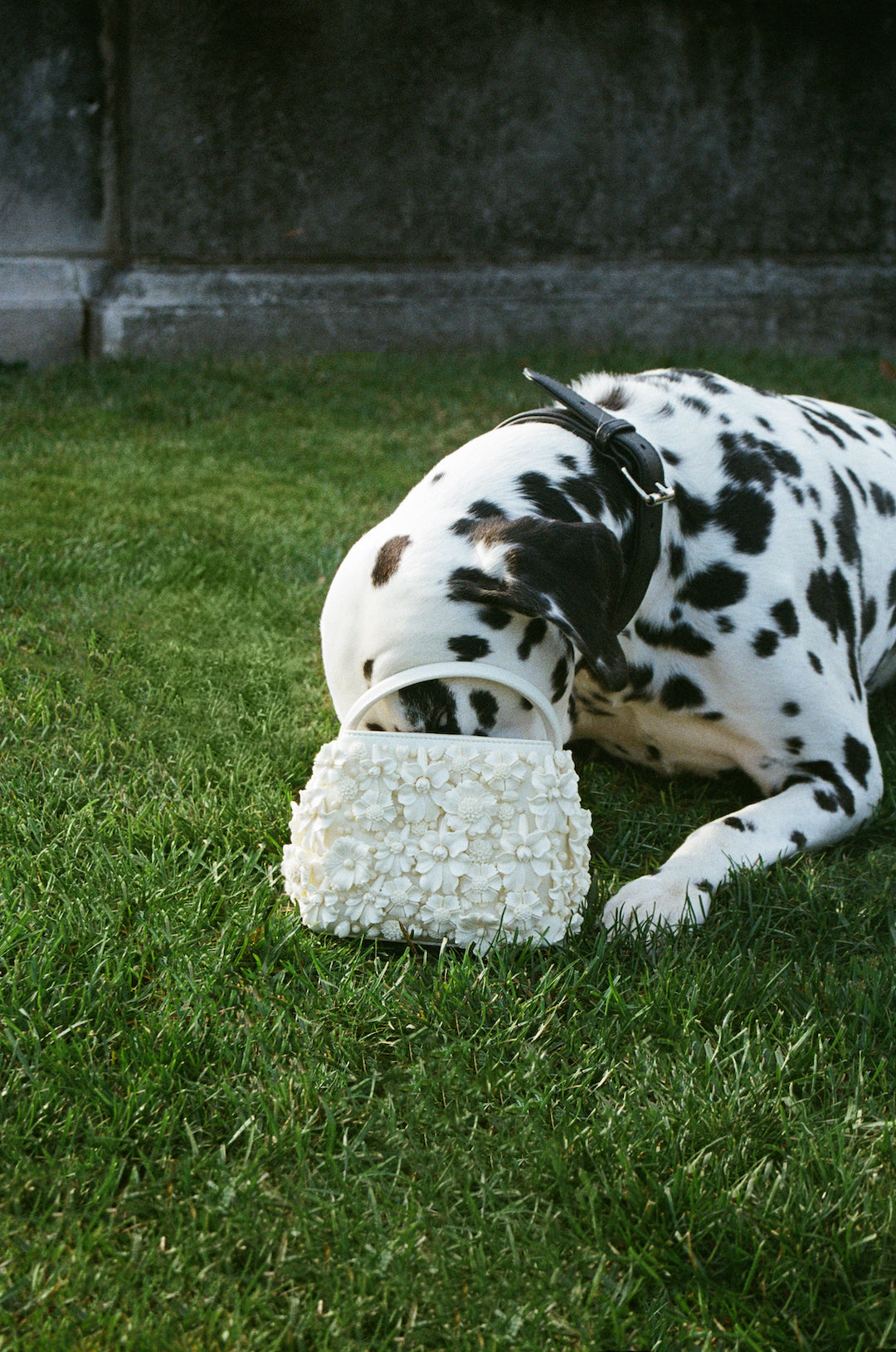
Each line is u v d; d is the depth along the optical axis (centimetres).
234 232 479
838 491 202
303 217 486
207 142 465
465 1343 145
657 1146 157
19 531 267
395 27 473
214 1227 151
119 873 181
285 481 324
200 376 426
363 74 476
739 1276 149
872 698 229
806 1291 148
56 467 322
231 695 217
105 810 192
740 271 547
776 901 183
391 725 172
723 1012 169
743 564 191
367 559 173
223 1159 155
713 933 178
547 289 517
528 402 405
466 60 488
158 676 221
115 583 248
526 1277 149
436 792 170
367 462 344
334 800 171
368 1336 146
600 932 176
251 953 174
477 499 175
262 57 461
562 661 174
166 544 267
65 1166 154
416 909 171
